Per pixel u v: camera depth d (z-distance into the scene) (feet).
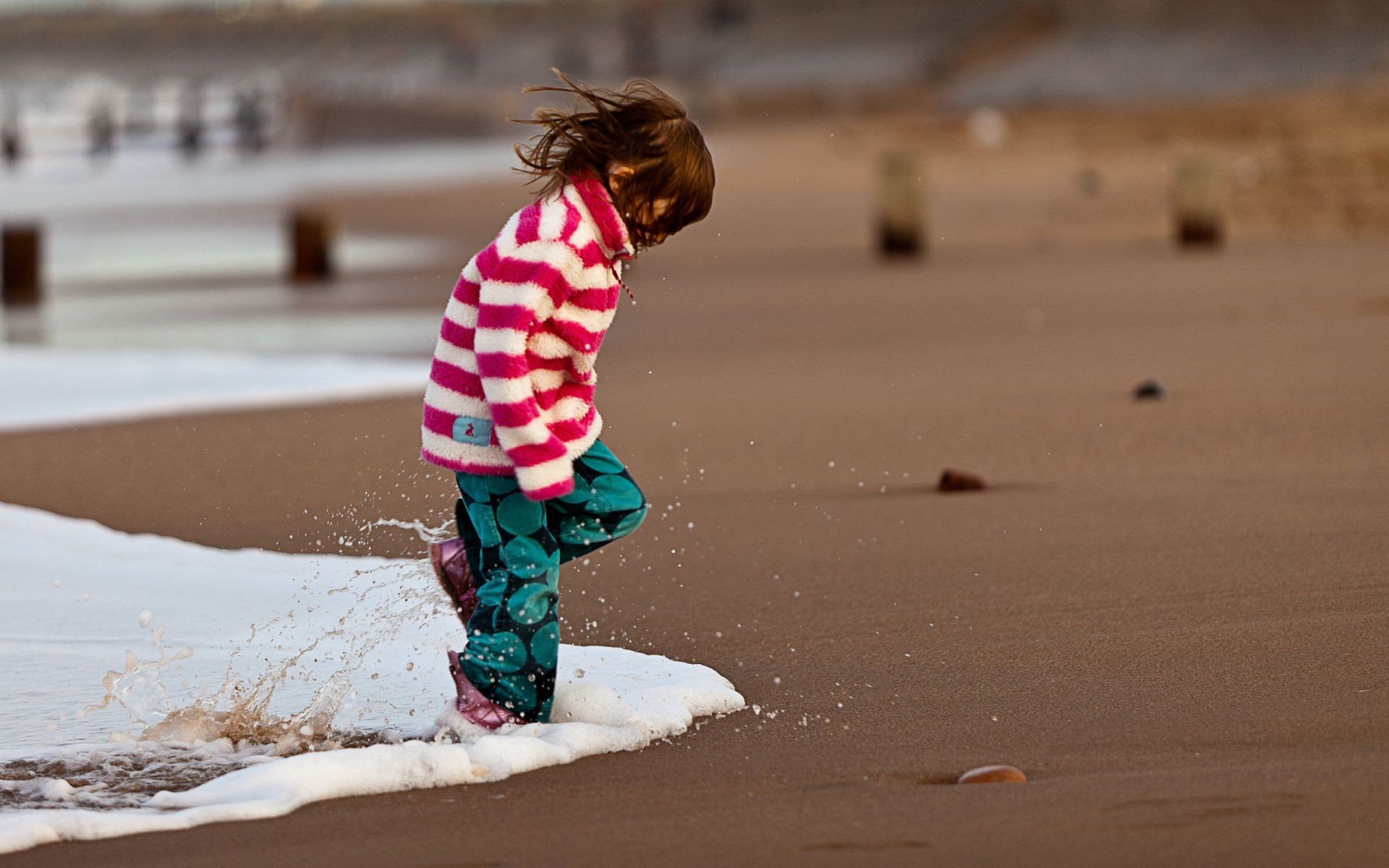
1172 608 36.70
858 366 81.97
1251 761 26.43
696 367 83.25
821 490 51.88
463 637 35.04
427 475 55.21
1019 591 38.73
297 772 25.46
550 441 26.63
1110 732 28.32
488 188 260.83
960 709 29.96
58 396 74.90
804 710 30.12
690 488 52.70
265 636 35.47
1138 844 22.72
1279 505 47.29
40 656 34.04
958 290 121.90
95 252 181.27
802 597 38.65
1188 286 120.16
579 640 35.37
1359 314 98.53
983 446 58.80
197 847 23.39
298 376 80.38
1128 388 72.08
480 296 26.81
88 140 412.36
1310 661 32.32
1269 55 521.65
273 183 298.97
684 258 157.38
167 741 28.40
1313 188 205.77
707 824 24.04
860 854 22.65
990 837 23.16
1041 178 245.45
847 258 154.61
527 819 24.41
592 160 27.50
